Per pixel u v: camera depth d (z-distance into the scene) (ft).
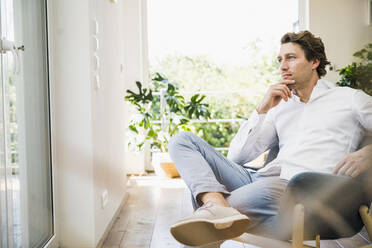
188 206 8.66
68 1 6.07
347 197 2.53
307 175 2.56
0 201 3.99
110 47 8.14
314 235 2.85
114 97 8.46
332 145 3.82
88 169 6.12
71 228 6.15
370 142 1.98
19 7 4.72
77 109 6.12
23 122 4.77
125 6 12.87
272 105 4.35
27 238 4.86
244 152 4.69
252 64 19.79
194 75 20.18
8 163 4.24
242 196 3.54
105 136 7.27
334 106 3.88
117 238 6.62
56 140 6.14
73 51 6.10
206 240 3.23
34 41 5.30
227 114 20.45
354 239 4.93
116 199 8.23
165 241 6.30
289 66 4.17
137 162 12.76
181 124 12.21
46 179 5.75
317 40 4.10
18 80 4.61
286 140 4.32
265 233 3.43
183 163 4.00
